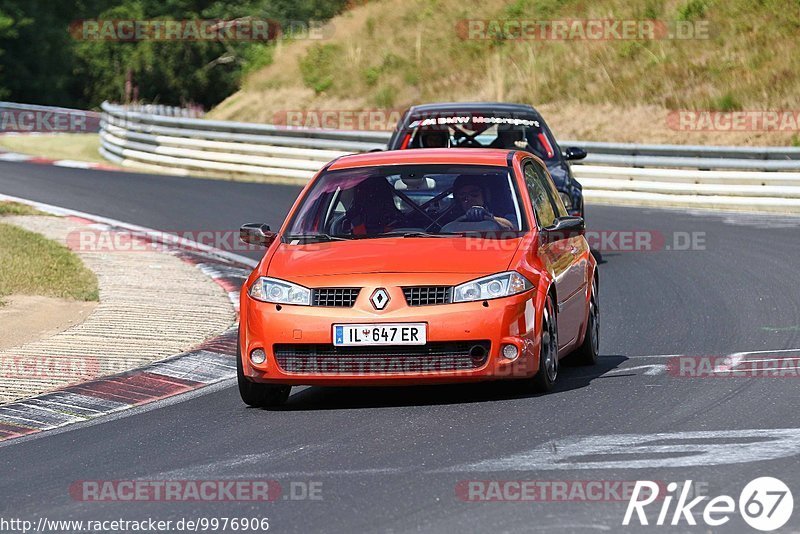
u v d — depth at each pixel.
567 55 109.44
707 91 96.81
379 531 19.05
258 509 20.70
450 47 118.75
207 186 88.38
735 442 23.77
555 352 30.23
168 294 47.38
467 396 29.69
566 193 52.38
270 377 28.66
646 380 30.84
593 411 27.19
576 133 98.00
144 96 198.25
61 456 25.86
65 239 61.69
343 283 28.48
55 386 32.81
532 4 119.50
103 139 114.69
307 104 118.75
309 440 25.84
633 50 105.75
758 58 99.25
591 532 18.58
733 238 61.53
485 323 27.91
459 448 24.27
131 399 31.52
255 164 97.06
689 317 41.69
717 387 29.41
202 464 24.33
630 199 79.56
